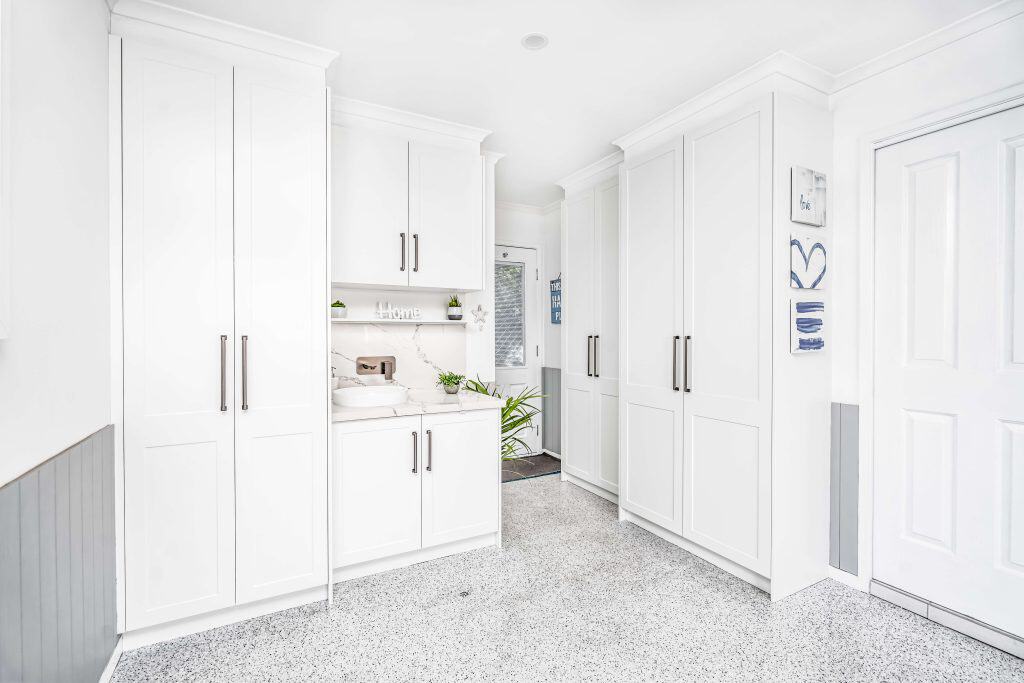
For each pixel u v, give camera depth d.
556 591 2.31
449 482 2.63
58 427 1.30
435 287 2.93
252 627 2.02
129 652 1.84
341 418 2.30
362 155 2.65
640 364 2.99
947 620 2.01
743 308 2.34
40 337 1.19
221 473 1.98
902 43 2.08
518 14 1.90
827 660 1.80
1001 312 1.90
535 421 4.92
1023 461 1.84
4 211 0.93
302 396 2.15
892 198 2.23
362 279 2.65
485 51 2.17
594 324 3.74
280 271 2.10
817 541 2.39
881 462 2.26
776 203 2.19
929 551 2.10
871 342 2.29
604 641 1.92
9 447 1.03
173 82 1.88
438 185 2.88
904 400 2.18
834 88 2.40
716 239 2.48
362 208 2.65
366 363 2.99
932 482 2.10
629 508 3.12
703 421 2.56
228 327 1.99
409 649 1.87
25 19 1.13
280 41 2.05
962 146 2.00
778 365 2.20
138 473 1.83
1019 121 1.84
